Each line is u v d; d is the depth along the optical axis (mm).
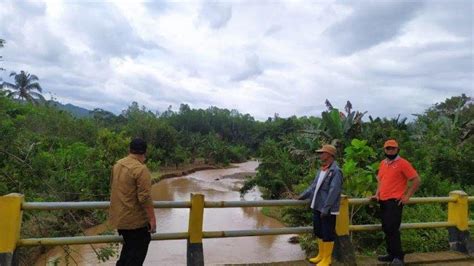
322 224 5047
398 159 5406
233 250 12359
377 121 16016
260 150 24922
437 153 13047
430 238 7359
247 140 85250
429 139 15031
